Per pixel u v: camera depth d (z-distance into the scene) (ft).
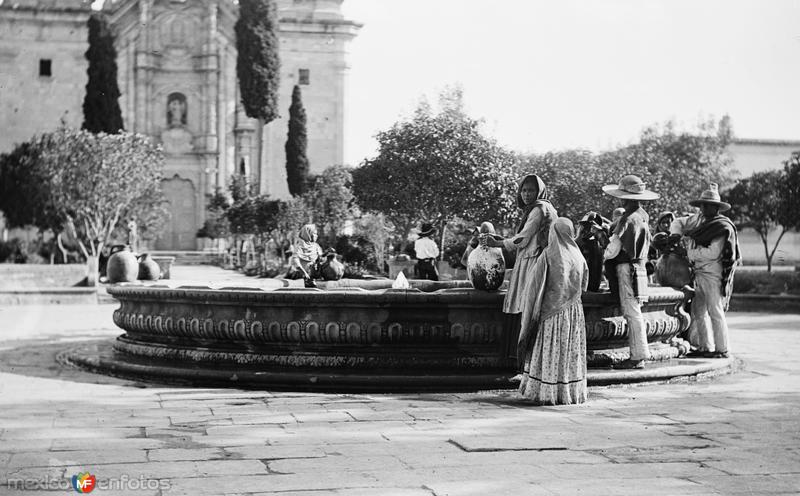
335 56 239.09
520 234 27.63
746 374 34.58
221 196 198.59
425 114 117.91
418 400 27.07
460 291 30.63
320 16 237.45
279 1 236.84
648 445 20.40
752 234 121.60
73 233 98.43
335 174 155.53
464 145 113.91
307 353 30.58
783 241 120.88
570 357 26.48
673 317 35.81
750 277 86.02
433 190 113.39
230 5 236.43
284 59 237.86
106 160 101.86
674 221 39.06
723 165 154.51
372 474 17.28
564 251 26.53
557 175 128.36
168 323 33.53
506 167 116.06
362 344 30.12
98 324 61.11
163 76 236.63
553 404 26.27
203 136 237.25
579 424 23.08
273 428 22.18
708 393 29.07
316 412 24.64
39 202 69.31
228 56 238.48
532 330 26.71
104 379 31.99
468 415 24.36
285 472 17.37
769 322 67.05
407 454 19.17
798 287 83.82
